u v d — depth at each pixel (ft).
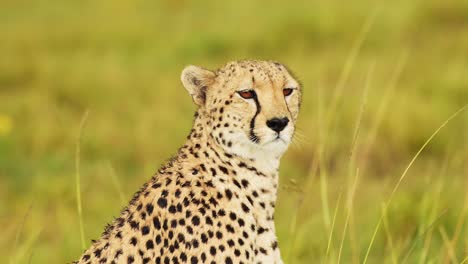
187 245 21.47
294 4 90.12
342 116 56.65
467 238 32.68
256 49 80.74
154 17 92.84
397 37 79.87
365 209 43.14
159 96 66.64
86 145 57.57
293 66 70.59
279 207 44.42
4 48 81.05
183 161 22.39
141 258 21.25
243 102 22.85
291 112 24.07
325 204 32.19
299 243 35.68
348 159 27.53
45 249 41.78
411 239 37.17
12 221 46.39
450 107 61.11
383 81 66.39
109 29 86.63
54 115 62.39
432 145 55.42
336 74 67.56
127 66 76.84
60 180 49.96
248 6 93.20
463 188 42.27
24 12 98.48
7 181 52.90
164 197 21.59
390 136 55.42
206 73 23.36
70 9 98.89
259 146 22.82
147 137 57.72
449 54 75.51
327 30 81.30
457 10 85.56
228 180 22.47
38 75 71.72
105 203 47.26
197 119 23.11
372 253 38.73
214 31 83.71
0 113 63.77
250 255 22.30
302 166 52.34
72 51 81.97
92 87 68.23
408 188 46.80
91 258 21.57
